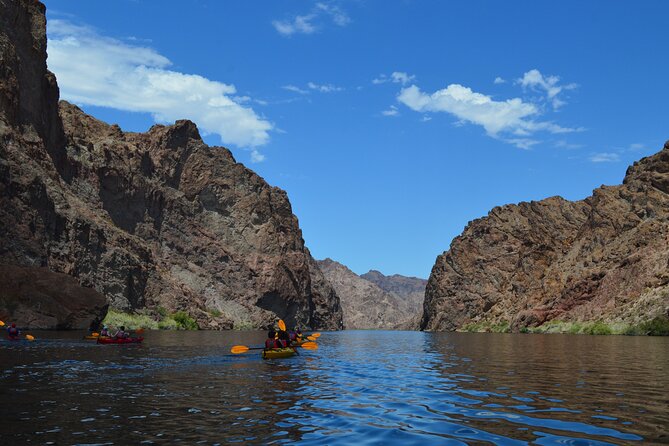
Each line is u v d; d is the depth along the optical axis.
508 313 141.50
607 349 48.16
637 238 112.19
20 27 87.12
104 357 31.12
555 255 146.62
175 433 12.79
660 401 17.62
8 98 80.44
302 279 163.25
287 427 13.60
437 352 47.56
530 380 24.03
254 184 159.50
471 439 12.37
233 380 22.73
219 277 139.12
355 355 42.75
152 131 146.12
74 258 82.50
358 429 13.44
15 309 59.12
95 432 12.76
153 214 130.75
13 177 72.94
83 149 111.88
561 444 11.80
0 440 11.92
